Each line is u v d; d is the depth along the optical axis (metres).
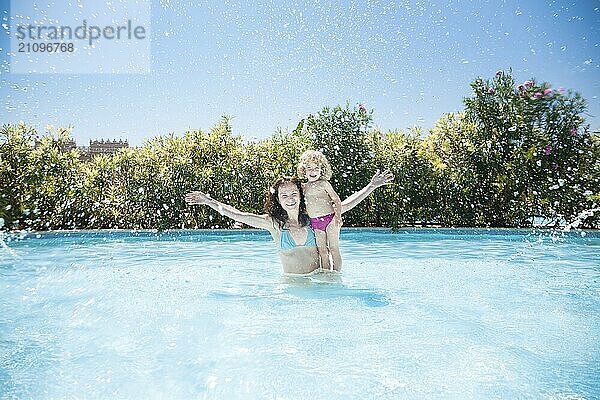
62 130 7.41
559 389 1.91
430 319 2.79
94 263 4.86
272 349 2.34
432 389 1.92
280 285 3.69
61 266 4.68
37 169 7.08
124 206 7.50
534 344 2.38
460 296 3.34
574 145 7.70
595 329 2.62
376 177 4.02
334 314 2.89
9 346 2.41
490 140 7.91
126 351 2.34
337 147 7.75
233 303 3.14
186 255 5.42
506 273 4.22
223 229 7.30
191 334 2.55
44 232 6.82
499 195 7.86
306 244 3.91
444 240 6.79
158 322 2.75
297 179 3.89
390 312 2.93
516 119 7.84
